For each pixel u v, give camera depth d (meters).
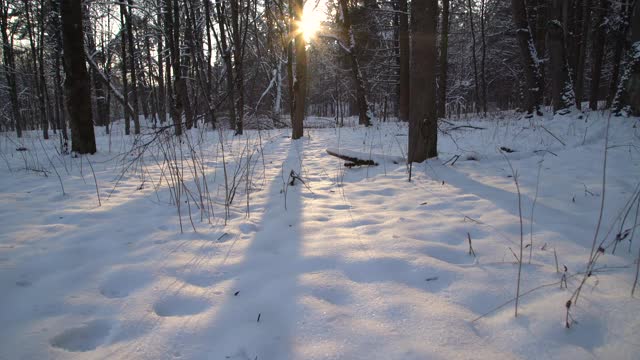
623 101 7.57
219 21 14.28
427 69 5.49
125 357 1.62
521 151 6.20
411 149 5.77
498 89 28.06
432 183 4.66
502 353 1.59
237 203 4.08
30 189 4.70
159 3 16.20
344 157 6.03
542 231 2.92
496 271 2.31
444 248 2.68
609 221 3.04
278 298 2.07
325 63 22.67
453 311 1.90
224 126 16.88
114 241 2.94
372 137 9.98
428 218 3.37
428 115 5.63
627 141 6.11
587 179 4.36
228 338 1.74
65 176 5.60
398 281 2.23
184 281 2.30
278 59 24.23
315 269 2.41
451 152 6.46
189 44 17.20
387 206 3.82
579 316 1.78
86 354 1.65
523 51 10.50
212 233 3.14
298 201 4.07
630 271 2.21
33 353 1.65
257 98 25.30
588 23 15.48
